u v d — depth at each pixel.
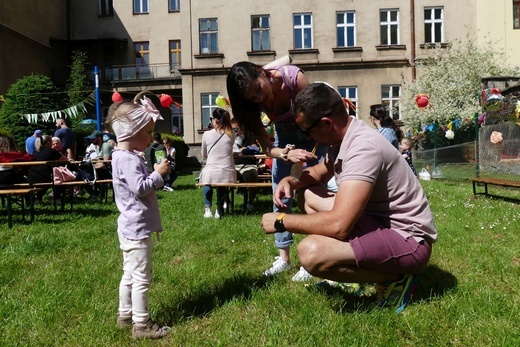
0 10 26.16
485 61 21.28
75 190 11.19
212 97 24.20
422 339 2.54
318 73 23.52
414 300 3.06
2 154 7.68
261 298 3.20
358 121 2.88
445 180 13.52
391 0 23.16
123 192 2.79
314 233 2.74
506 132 9.25
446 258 4.07
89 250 5.03
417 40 23.09
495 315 2.79
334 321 2.75
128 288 2.85
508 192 9.57
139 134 2.88
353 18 23.44
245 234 5.51
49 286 3.60
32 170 8.41
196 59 24.17
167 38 30.98
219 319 2.90
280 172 3.88
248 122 3.62
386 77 23.19
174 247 4.92
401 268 2.80
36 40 29.23
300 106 2.81
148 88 28.23
